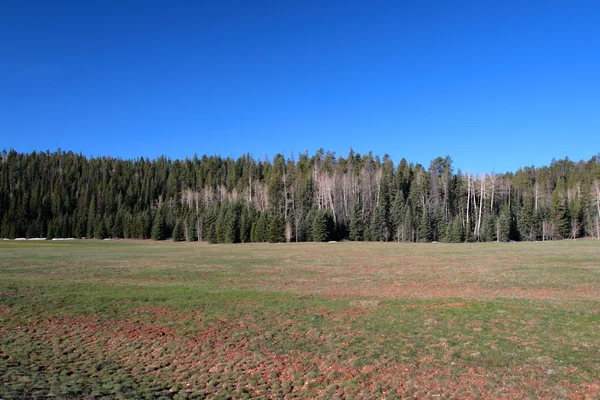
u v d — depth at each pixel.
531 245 55.78
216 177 150.25
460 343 11.86
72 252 52.78
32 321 15.55
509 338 12.05
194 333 13.91
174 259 40.97
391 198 101.75
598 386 8.65
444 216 87.75
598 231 85.50
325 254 46.28
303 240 88.44
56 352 12.35
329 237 86.88
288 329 14.05
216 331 14.05
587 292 19.44
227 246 68.81
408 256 41.69
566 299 17.53
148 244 83.62
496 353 10.89
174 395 9.23
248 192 126.88
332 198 105.62
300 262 37.09
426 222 83.50
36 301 18.48
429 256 41.12
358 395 8.97
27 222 121.00
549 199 103.75
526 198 94.50
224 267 33.19
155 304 17.91
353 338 12.78
